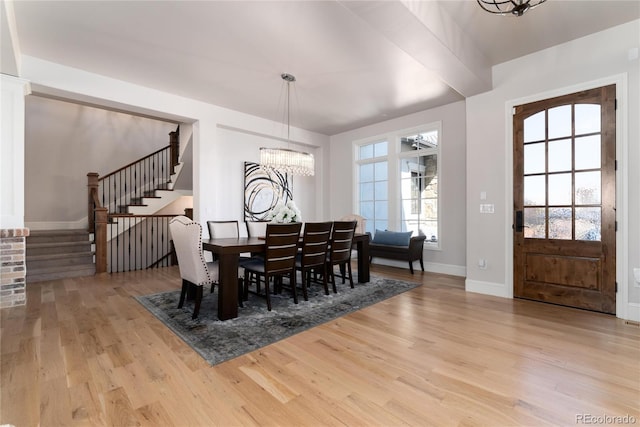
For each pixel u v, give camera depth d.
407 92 4.29
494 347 2.25
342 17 2.59
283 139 5.84
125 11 2.51
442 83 3.99
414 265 5.38
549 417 1.49
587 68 3.04
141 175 6.92
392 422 1.46
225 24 2.68
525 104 3.44
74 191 6.07
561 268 3.22
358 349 2.23
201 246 2.75
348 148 6.38
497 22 2.82
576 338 2.40
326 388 1.74
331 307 3.18
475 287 3.80
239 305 3.23
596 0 2.51
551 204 3.28
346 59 3.31
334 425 1.44
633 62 2.81
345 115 5.32
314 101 4.62
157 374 1.87
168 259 5.88
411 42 2.60
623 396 1.65
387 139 5.67
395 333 2.52
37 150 5.71
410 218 5.48
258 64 3.42
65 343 2.28
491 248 3.69
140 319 2.80
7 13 2.24
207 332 2.51
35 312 2.97
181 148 5.75
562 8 2.62
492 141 3.67
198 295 2.81
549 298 3.30
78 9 2.47
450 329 2.60
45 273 4.35
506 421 1.46
